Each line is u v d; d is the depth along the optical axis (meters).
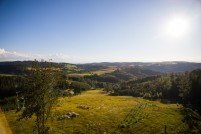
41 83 42.69
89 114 94.75
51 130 69.06
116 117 90.75
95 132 71.81
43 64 44.59
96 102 134.62
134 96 175.62
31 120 76.38
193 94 144.75
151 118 89.00
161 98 157.62
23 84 44.31
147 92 176.38
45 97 43.19
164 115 93.94
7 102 112.88
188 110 104.81
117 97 165.50
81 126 76.94
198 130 77.81
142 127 77.62
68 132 70.00
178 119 88.62
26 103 43.06
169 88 165.88
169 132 73.19
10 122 71.50
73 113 91.88
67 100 140.12
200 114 110.06
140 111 101.31
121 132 72.94
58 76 44.97
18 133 61.88
